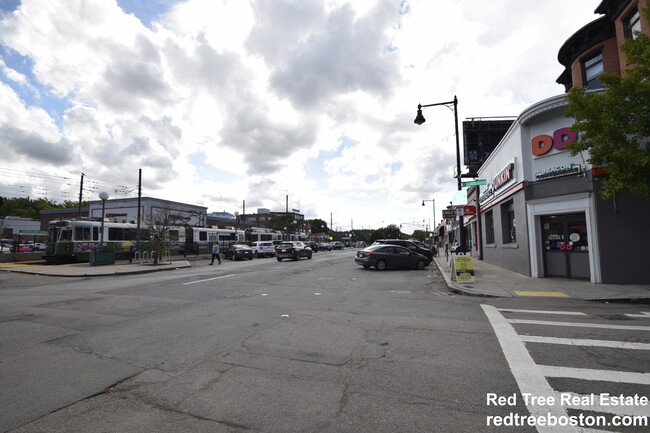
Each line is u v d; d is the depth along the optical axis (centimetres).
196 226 3869
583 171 1202
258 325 706
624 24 1390
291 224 7512
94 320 755
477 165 3159
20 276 1872
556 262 1320
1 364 497
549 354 521
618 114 850
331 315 796
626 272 1122
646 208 1109
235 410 363
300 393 400
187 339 611
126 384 429
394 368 472
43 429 329
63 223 2606
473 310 848
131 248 2667
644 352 527
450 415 350
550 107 1260
